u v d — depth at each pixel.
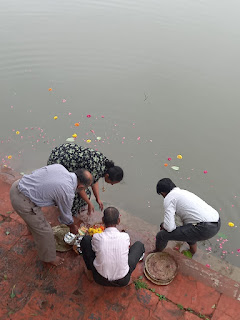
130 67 7.64
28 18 9.48
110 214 2.72
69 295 3.02
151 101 6.55
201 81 7.21
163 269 3.26
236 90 6.95
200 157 5.30
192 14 10.41
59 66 7.58
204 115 6.19
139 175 4.97
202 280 3.23
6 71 7.29
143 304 3.00
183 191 3.27
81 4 10.59
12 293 3.01
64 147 3.34
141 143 5.55
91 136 5.64
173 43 8.67
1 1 10.48
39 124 5.84
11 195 2.69
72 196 2.74
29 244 3.43
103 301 3.00
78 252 3.33
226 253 3.97
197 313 2.96
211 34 9.23
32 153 5.20
